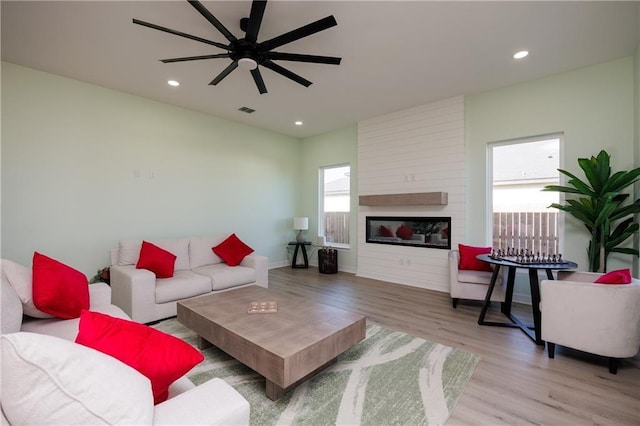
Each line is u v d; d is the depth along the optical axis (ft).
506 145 12.80
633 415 5.43
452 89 12.62
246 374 6.77
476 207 13.20
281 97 13.39
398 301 12.30
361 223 17.10
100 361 2.58
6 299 5.17
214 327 6.89
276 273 17.71
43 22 7.89
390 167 15.74
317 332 6.35
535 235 12.11
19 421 2.30
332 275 17.26
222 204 16.34
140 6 7.35
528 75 11.33
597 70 10.46
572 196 11.05
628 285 6.82
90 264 11.80
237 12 7.64
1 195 9.99
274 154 19.20
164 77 11.26
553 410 5.58
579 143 10.84
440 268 14.03
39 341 2.33
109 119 12.26
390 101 13.97
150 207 13.50
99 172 12.02
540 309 7.91
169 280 10.48
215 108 14.78
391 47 9.26
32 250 10.52
